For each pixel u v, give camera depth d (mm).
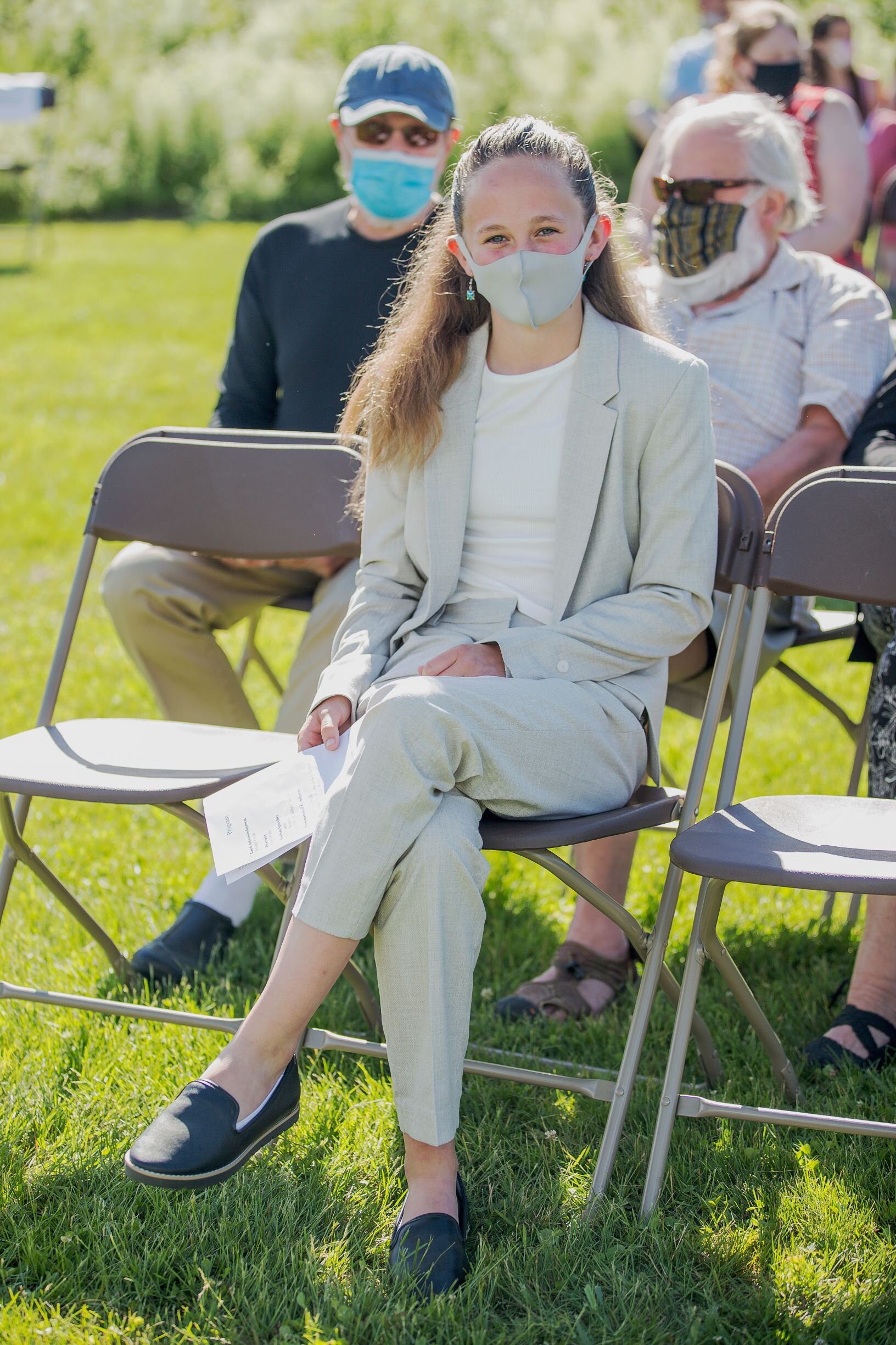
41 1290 2535
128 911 4113
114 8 28969
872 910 3422
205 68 26344
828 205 5699
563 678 2957
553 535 3127
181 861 4477
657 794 3035
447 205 3209
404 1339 2393
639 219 4871
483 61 25078
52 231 22344
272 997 2613
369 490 3289
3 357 13125
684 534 3035
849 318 3918
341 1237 2703
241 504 3627
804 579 3133
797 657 6496
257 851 2742
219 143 24828
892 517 3094
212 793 2979
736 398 3938
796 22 5977
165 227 23062
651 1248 2650
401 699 2674
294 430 4305
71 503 8664
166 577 3980
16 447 9930
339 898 2584
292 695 3869
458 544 3152
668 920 2928
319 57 27656
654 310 3453
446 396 3170
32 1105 3072
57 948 3881
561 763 2822
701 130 3891
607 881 3629
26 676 6086
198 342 13891
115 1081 3195
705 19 10375
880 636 3594
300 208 24188
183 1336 2428
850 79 8766
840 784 4996
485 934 4082
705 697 3855
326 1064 3275
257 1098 2594
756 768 5168
